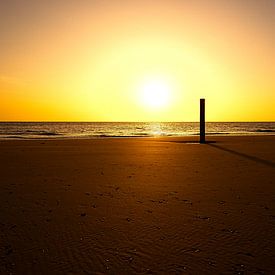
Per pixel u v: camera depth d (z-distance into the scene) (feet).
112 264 15.57
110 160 56.54
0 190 31.78
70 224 21.50
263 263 15.51
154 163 52.31
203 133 103.04
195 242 18.20
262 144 94.48
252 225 20.98
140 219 22.47
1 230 20.42
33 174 41.32
